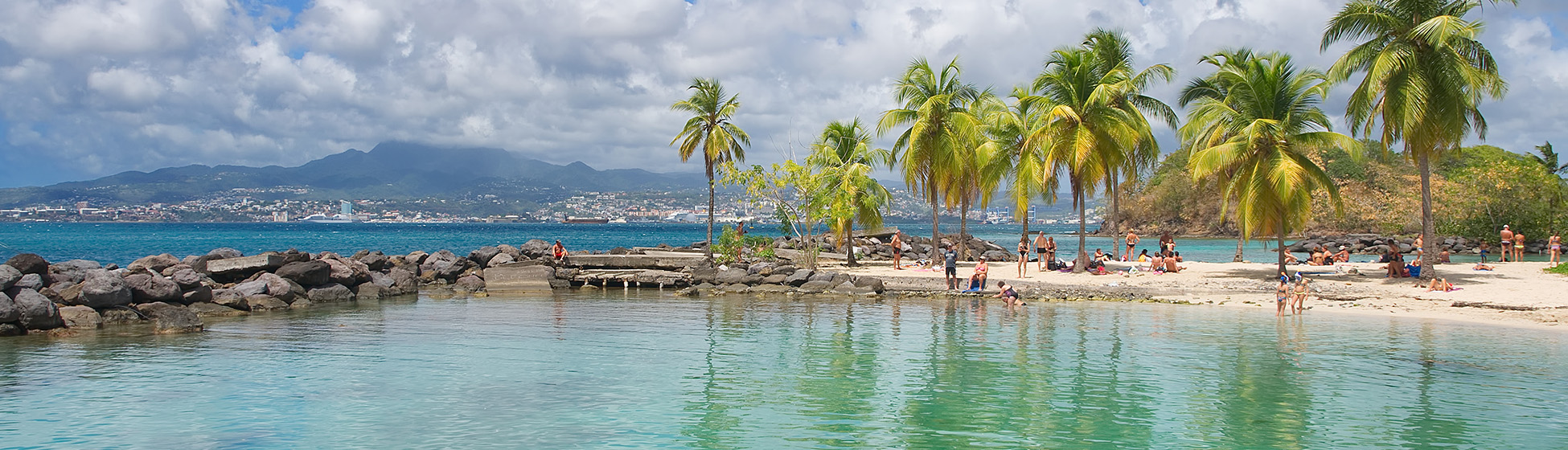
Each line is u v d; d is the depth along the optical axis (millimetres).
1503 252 48188
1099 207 126812
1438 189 74500
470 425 13680
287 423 13773
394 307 31797
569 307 31703
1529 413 14438
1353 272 38469
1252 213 34219
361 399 15547
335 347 21484
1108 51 39062
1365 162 96562
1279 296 28016
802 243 48312
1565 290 30844
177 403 15078
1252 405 15047
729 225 46844
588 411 14695
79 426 13500
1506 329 24203
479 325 26125
